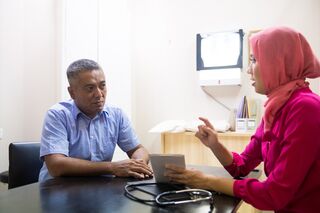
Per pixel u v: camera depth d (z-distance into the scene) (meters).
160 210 0.85
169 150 2.65
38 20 2.58
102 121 1.72
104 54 2.72
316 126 0.94
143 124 3.05
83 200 0.94
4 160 2.35
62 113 1.58
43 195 1.00
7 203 0.91
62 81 2.54
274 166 1.05
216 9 2.78
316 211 1.00
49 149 1.45
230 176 1.29
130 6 3.06
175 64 2.94
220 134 2.41
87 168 1.33
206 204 0.91
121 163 1.34
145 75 3.05
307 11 2.50
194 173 1.10
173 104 2.94
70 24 2.53
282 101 1.06
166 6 2.97
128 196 0.98
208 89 2.80
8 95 2.39
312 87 2.44
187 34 2.89
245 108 2.42
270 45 1.09
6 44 2.38
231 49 2.60
